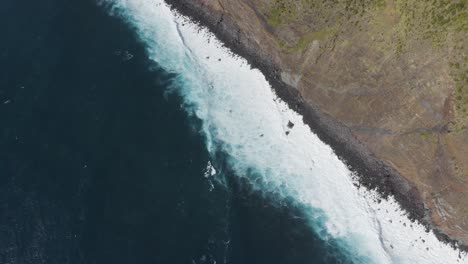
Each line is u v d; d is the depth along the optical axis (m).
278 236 51.94
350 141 57.47
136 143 56.97
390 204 55.06
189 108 60.72
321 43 58.47
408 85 54.59
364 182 56.16
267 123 60.03
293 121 59.66
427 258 52.53
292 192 55.41
